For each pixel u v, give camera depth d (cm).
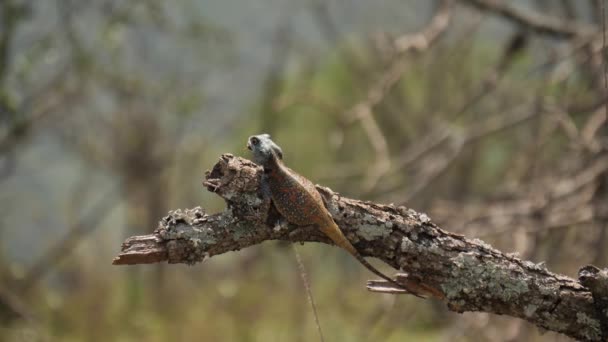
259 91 2248
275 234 474
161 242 446
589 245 1020
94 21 1606
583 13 1452
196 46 1859
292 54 2458
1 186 2291
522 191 1104
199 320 1720
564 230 1047
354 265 1809
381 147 1129
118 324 1739
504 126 1150
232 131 2386
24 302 1719
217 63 2022
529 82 1366
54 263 1955
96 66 1586
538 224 984
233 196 458
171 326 1703
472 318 1040
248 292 1820
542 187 1075
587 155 1045
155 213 2220
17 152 1761
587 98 1112
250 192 461
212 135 2336
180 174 2261
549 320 452
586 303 449
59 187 2538
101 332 1695
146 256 444
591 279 444
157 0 1588
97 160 2255
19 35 1488
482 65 1909
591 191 1009
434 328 1420
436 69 1850
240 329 1647
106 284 1992
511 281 451
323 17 2283
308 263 1812
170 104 1828
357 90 2014
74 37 1493
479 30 1969
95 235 2317
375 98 1148
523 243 985
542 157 1198
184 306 1833
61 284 2064
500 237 1071
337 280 1819
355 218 466
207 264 2038
